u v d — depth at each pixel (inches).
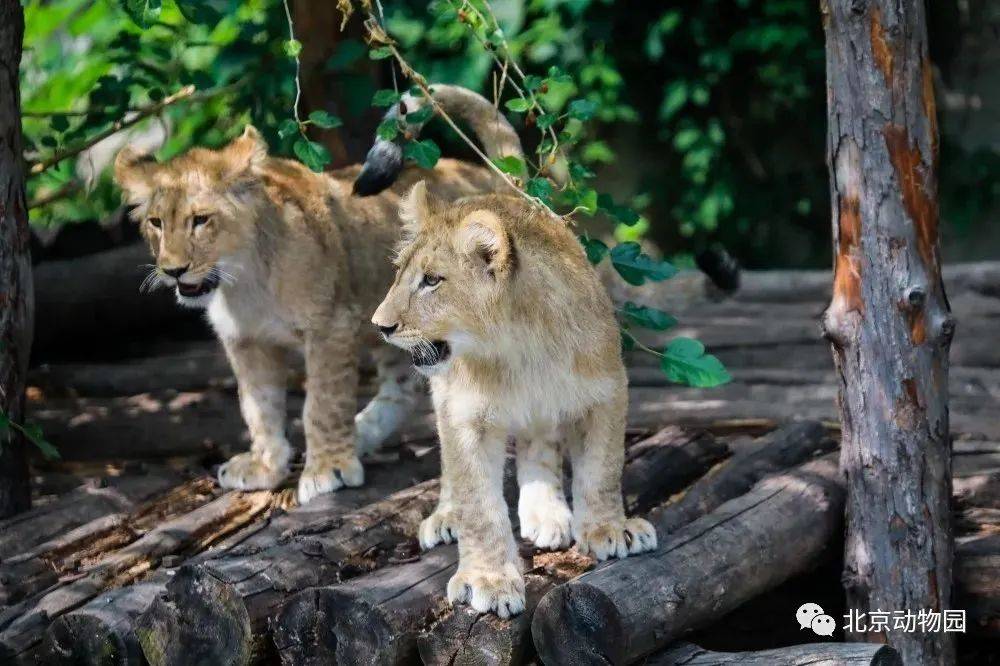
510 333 255.8
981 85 598.9
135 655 263.9
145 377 419.2
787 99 594.6
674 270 312.7
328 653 255.1
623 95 590.2
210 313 329.7
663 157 606.9
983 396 384.8
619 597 245.3
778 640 317.4
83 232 450.3
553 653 249.1
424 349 255.8
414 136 311.4
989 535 304.3
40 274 433.4
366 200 337.4
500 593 252.8
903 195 277.3
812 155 603.8
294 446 377.1
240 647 258.5
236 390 413.1
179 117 539.5
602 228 586.9
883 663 244.1
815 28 587.8
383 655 249.8
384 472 332.8
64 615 267.4
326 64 440.1
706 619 265.7
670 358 295.9
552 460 292.7
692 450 340.8
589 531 269.9
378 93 304.2
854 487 289.0
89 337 448.8
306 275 318.7
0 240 322.3
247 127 322.3
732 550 272.2
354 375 327.3
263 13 502.9
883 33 273.4
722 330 428.5
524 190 303.4
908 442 282.2
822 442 346.3
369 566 283.1
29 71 581.0
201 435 387.2
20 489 332.8
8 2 319.6
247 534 296.4
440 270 252.7
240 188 312.7
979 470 339.0
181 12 416.8
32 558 300.0
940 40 599.5
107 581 289.7
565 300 259.0
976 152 591.8
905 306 279.3
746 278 462.6
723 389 396.8
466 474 262.7
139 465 372.5
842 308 286.0
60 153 383.2
